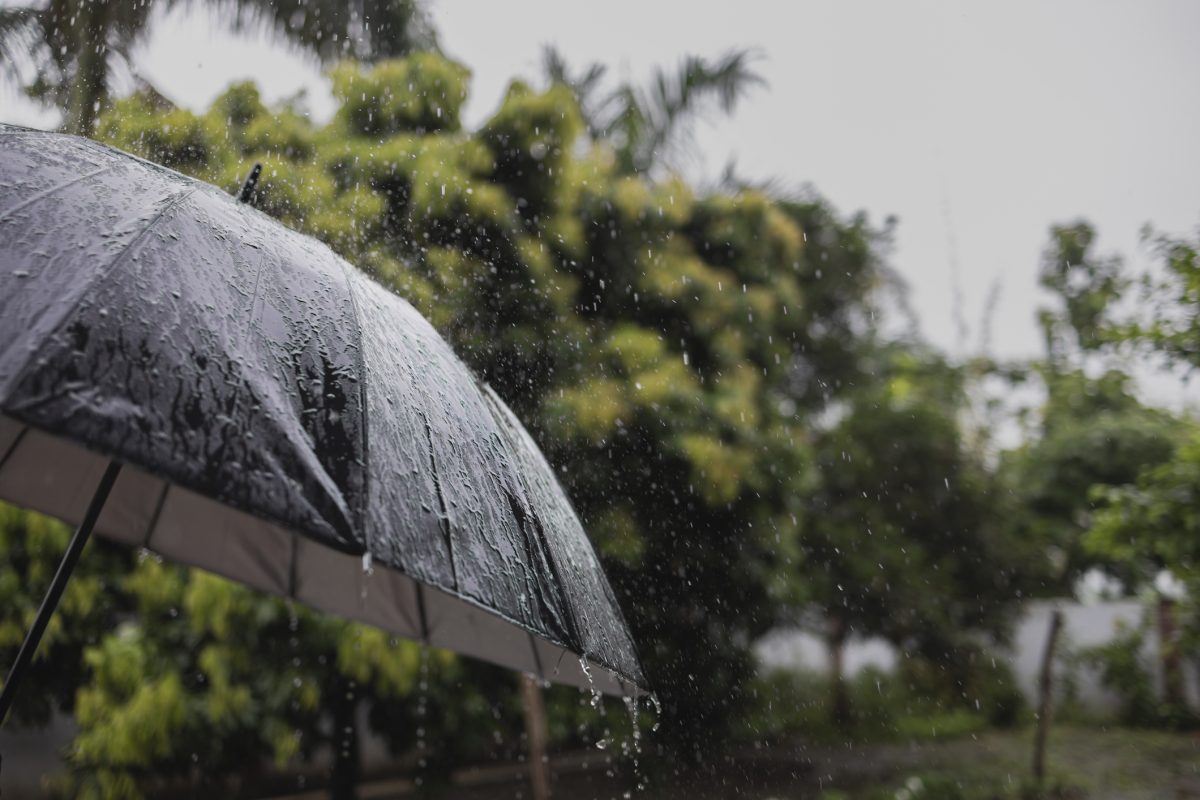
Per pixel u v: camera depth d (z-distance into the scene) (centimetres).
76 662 507
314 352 114
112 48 472
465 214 505
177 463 84
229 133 485
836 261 1172
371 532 95
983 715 1319
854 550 1046
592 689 182
